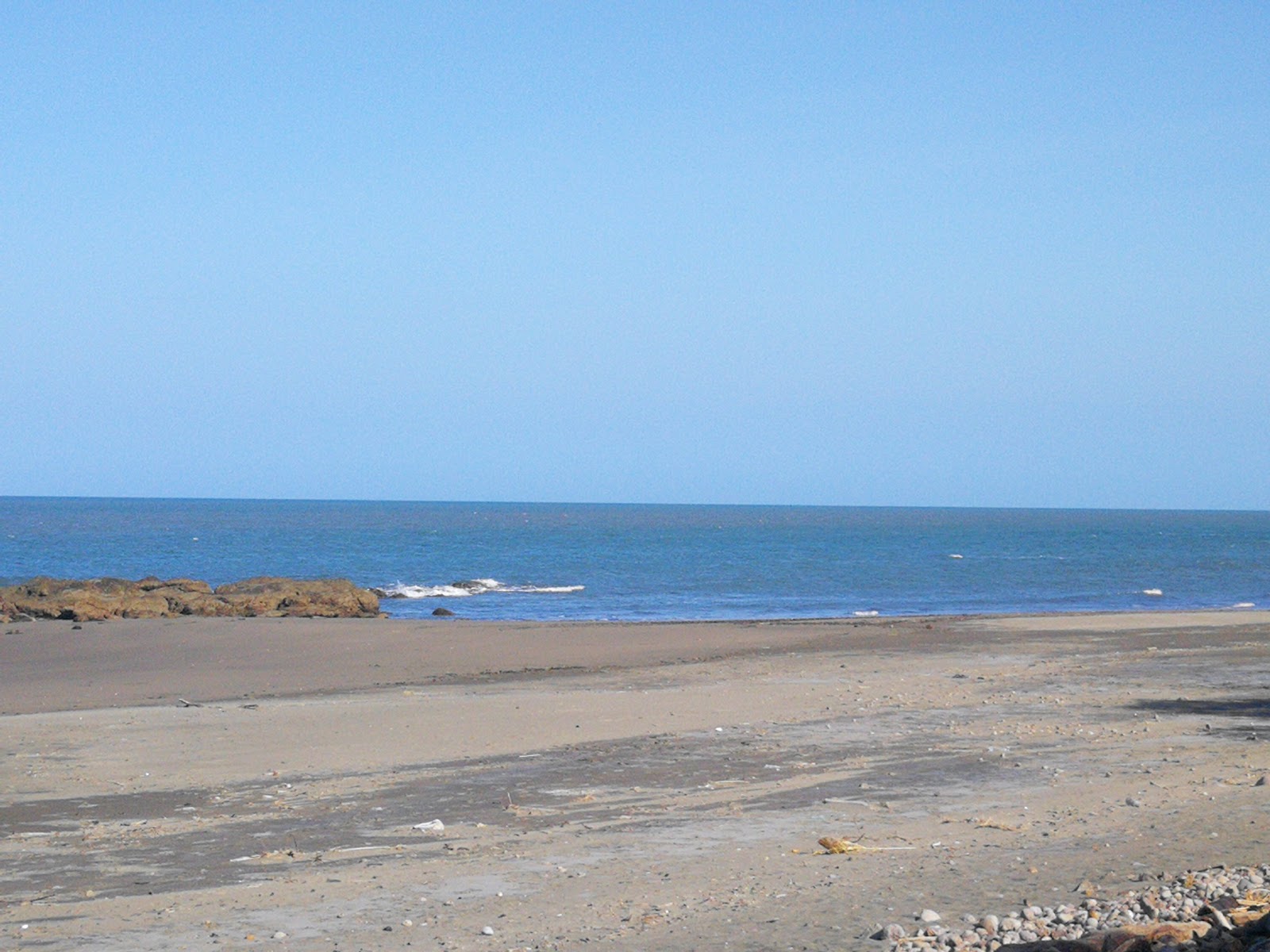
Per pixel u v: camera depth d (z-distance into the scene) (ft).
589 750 55.83
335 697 79.51
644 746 56.85
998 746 55.26
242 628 124.36
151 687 86.84
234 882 33.63
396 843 38.34
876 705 70.13
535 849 36.91
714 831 38.96
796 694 75.97
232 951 26.78
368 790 47.37
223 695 82.28
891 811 41.65
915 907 28.84
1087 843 35.32
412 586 224.33
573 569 279.28
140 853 37.47
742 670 92.32
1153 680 82.28
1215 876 29.78
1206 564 303.07
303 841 38.88
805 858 34.83
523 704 71.67
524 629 125.08
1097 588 224.33
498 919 29.12
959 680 83.05
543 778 49.34
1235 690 76.38
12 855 37.27
